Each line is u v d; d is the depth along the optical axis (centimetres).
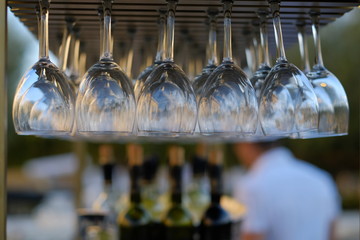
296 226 189
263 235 191
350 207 638
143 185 152
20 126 70
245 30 96
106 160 157
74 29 94
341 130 80
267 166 196
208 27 95
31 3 77
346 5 78
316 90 80
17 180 597
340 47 466
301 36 91
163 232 131
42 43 74
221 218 123
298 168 196
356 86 471
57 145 427
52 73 72
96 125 68
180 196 131
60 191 615
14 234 363
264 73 85
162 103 68
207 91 72
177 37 104
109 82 70
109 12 74
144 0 76
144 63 110
